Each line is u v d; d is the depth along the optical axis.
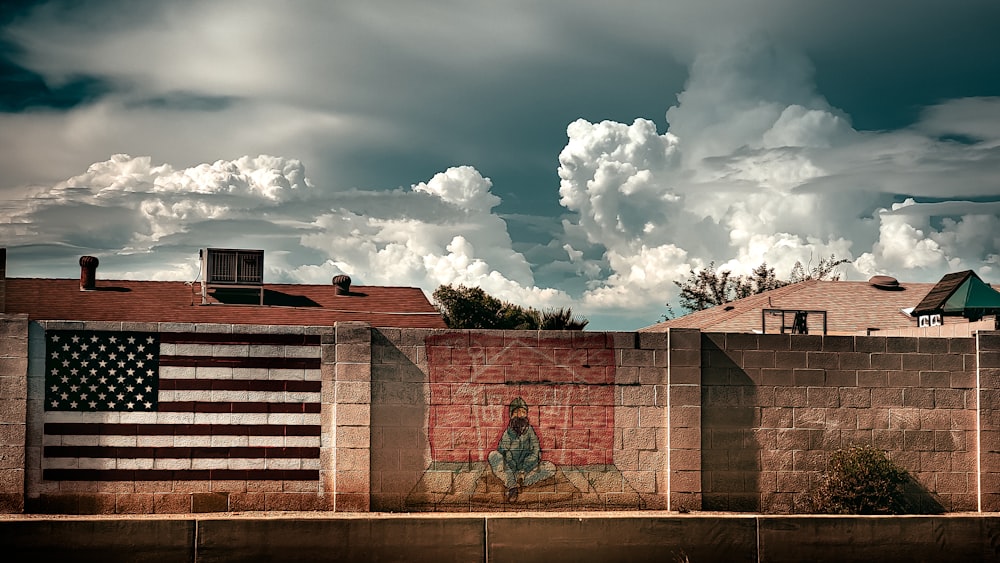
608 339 17.53
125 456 16.59
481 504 17.20
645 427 17.50
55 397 16.50
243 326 16.86
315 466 16.92
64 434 16.50
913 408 17.95
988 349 18.02
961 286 25.14
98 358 16.61
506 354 17.38
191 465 16.69
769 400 17.70
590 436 17.41
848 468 17.38
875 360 17.92
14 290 32.94
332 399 16.98
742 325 36.62
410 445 17.14
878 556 15.98
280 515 16.59
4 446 16.33
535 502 17.28
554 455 17.36
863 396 17.88
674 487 17.38
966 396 18.06
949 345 18.06
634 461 17.45
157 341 16.72
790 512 17.61
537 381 17.39
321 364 17.02
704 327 37.53
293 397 16.92
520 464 17.28
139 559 14.95
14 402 16.38
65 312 31.09
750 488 17.58
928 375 18.00
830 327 35.56
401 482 17.09
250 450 16.81
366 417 16.98
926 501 17.86
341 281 36.16
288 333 16.97
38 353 16.48
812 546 15.84
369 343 17.11
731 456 17.58
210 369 16.80
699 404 17.50
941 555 16.12
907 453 17.89
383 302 36.00
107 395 16.59
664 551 15.54
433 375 17.25
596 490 17.38
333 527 15.22
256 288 33.44
